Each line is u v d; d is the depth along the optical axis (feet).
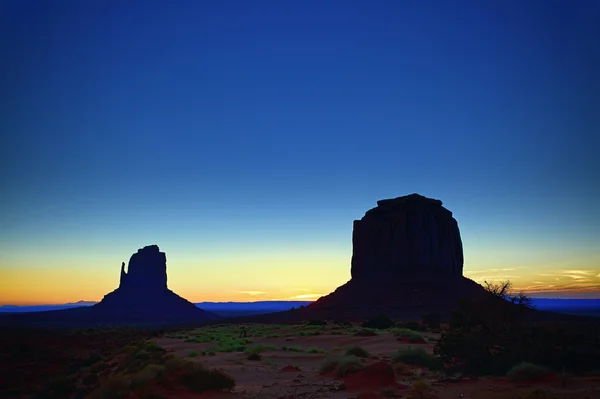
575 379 55.93
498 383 55.67
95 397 51.80
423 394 48.37
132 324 586.04
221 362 94.73
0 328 275.39
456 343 73.20
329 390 55.36
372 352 113.29
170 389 53.31
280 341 161.17
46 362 147.95
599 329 109.19
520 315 74.69
